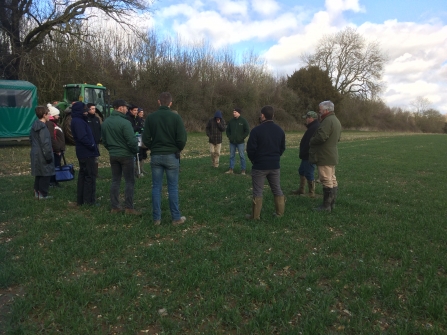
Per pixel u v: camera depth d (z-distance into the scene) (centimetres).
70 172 707
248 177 941
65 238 446
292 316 292
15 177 875
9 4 1898
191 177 910
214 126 1063
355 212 614
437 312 293
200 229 502
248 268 374
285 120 4388
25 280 340
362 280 353
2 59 1873
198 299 316
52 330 265
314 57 5428
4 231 479
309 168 721
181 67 3192
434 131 7475
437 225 529
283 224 532
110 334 267
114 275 347
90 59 2317
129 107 856
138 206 623
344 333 272
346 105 5416
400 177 1016
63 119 1664
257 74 4347
